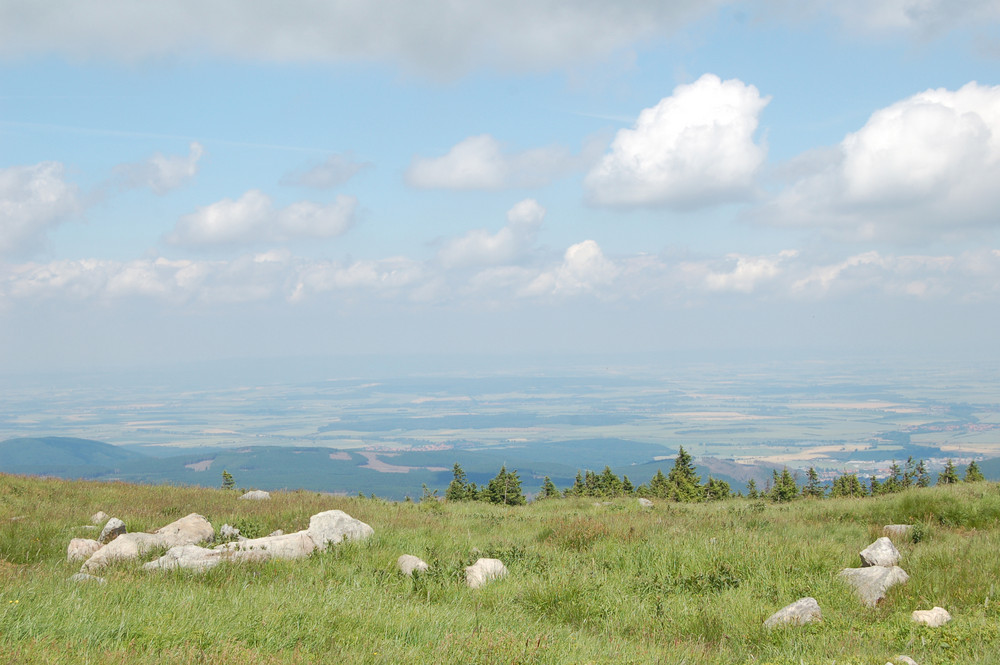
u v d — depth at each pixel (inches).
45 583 364.8
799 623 366.0
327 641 301.7
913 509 736.3
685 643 347.6
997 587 399.2
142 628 287.0
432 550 557.0
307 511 790.5
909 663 283.9
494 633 326.6
